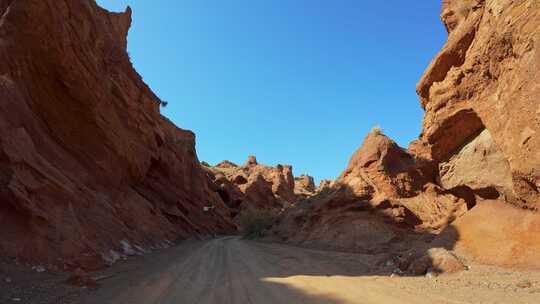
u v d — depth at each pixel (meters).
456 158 17.20
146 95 34.91
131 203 26.66
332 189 33.94
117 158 25.09
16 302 7.72
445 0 18.42
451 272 11.68
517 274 10.27
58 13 17.44
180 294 9.26
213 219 65.31
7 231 11.21
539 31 11.53
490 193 15.20
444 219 23.56
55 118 19.44
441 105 17.03
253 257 20.38
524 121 11.98
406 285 10.15
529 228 12.05
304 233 31.39
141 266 15.12
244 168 140.50
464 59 16.88
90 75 20.31
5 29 16.44
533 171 11.59
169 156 44.53
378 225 24.39
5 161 12.53
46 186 14.02
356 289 9.73
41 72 18.02
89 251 14.05
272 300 8.53
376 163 29.59
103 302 8.10
